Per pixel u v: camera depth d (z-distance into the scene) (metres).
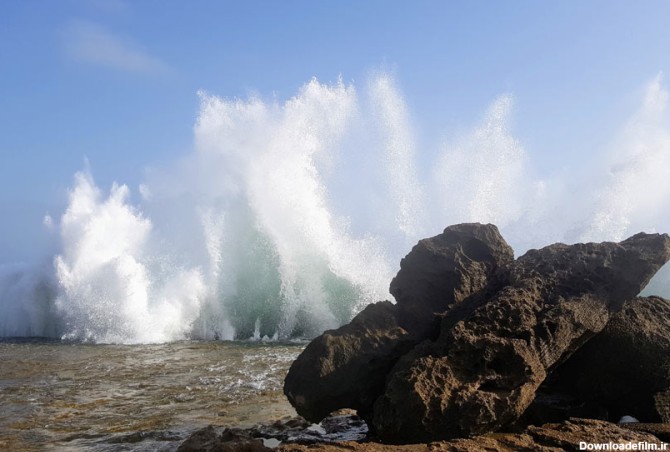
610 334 6.63
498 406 5.62
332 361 6.59
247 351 14.16
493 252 7.66
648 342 6.51
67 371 11.53
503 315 6.38
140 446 6.72
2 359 13.12
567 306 6.42
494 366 6.05
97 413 8.29
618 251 6.97
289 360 12.65
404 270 7.65
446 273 7.40
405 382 5.83
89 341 16.80
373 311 7.14
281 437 6.86
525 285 6.78
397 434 5.77
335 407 6.58
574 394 6.84
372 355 6.62
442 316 7.08
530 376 5.87
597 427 5.67
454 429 5.58
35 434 7.30
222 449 5.48
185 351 14.23
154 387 9.95
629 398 6.59
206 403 8.78
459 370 5.99
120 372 11.36
